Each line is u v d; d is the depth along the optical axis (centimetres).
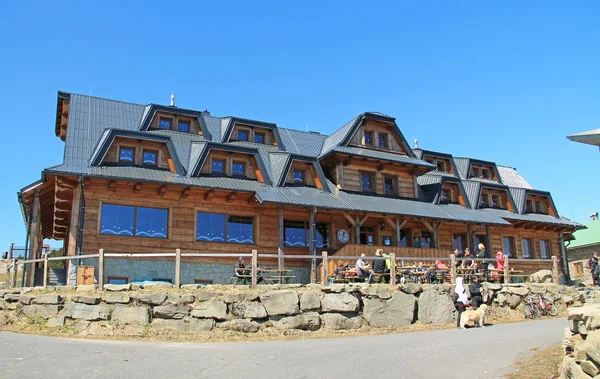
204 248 2595
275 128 3178
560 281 2686
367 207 2834
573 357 1006
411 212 2952
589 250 5100
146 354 1316
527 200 3909
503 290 2302
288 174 2916
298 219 2898
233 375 1100
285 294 1798
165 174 2578
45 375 1070
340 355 1328
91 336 1609
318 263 2806
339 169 3086
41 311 1748
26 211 2712
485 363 1227
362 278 2228
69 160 2444
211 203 2667
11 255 3619
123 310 1688
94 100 2938
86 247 2350
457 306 2002
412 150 3422
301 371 1141
